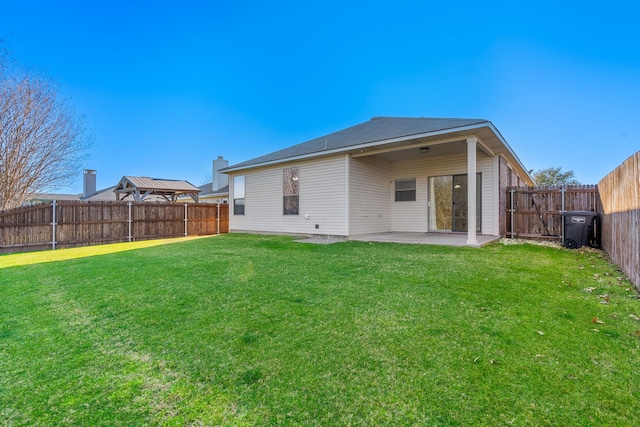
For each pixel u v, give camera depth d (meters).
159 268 5.20
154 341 2.46
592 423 1.51
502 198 9.44
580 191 8.48
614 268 4.97
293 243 8.37
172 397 1.76
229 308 3.18
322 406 1.66
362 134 9.99
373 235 9.91
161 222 11.84
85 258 6.62
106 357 2.22
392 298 3.40
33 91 10.89
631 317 2.82
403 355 2.17
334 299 3.40
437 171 10.31
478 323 2.69
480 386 1.80
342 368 2.02
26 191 11.20
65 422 1.55
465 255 6.04
